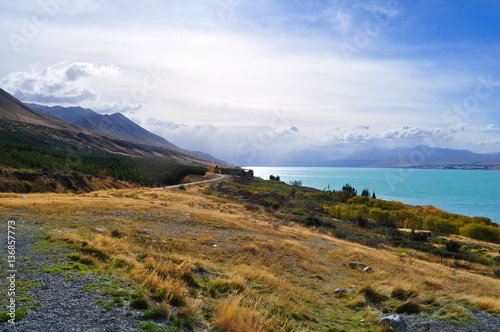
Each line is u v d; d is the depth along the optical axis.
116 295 8.30
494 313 11.95
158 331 6.61
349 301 13.48
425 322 10.58
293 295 12.85
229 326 7.84
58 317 6.64
